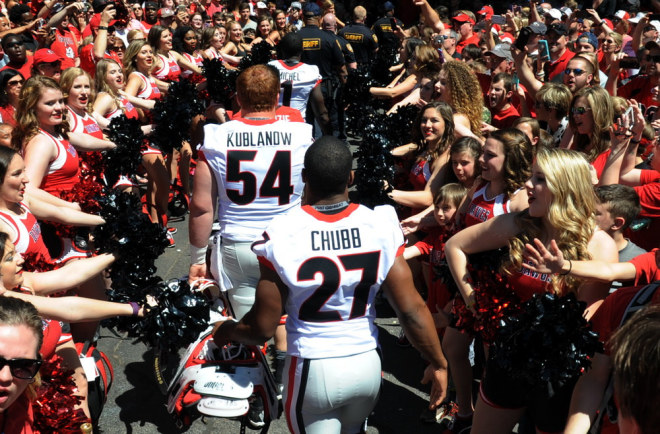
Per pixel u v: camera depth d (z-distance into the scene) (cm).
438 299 421
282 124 374
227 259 382
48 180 457
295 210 276
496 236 311
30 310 230
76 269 325
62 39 930
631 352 143
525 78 666
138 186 725
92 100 623
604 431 259
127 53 756
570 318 248
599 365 259
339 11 1658
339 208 276
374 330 285
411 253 427
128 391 435
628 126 411
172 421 405
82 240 455
